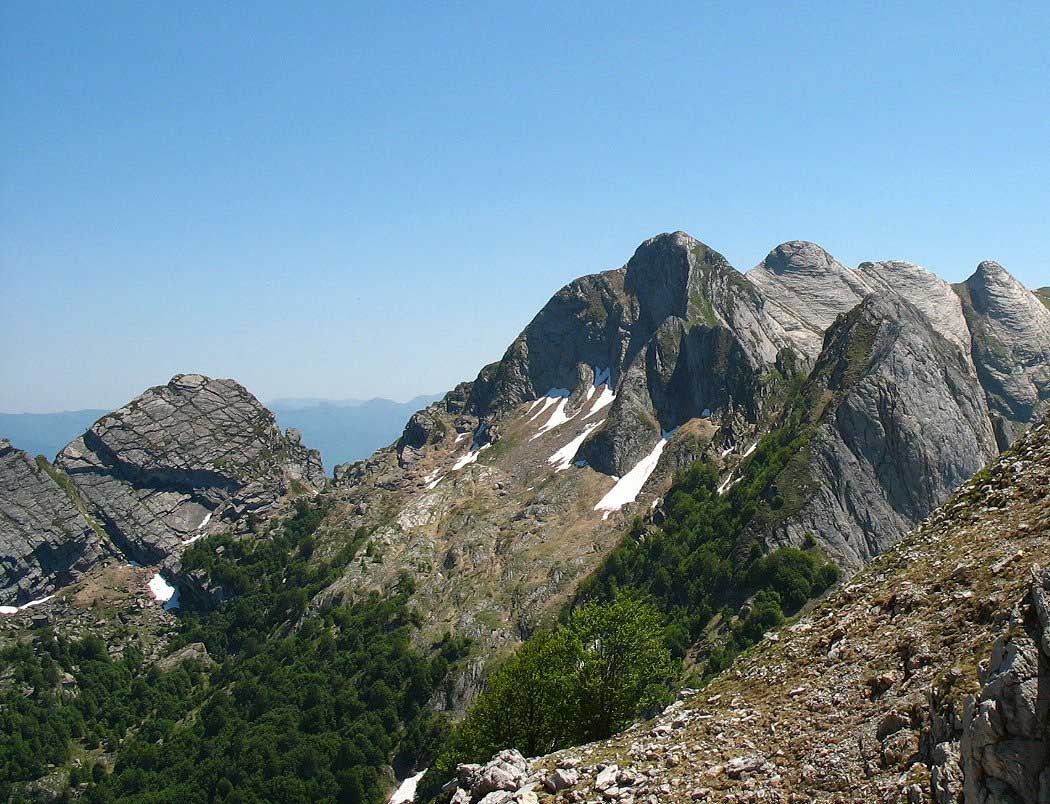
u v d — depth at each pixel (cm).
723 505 17038
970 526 3872
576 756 3703
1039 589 2244
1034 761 1983
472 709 5866
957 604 3200
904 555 4041
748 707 3547
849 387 17150
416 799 14400
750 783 2916
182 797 16188
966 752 2166
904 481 16100
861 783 2612
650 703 5466
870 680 3152
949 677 2591
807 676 3541
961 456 16438
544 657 5547
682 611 14425
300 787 15488
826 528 15138
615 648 5406
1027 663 2091
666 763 3312
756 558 14550
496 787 3547
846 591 4134
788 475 16038
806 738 3044
